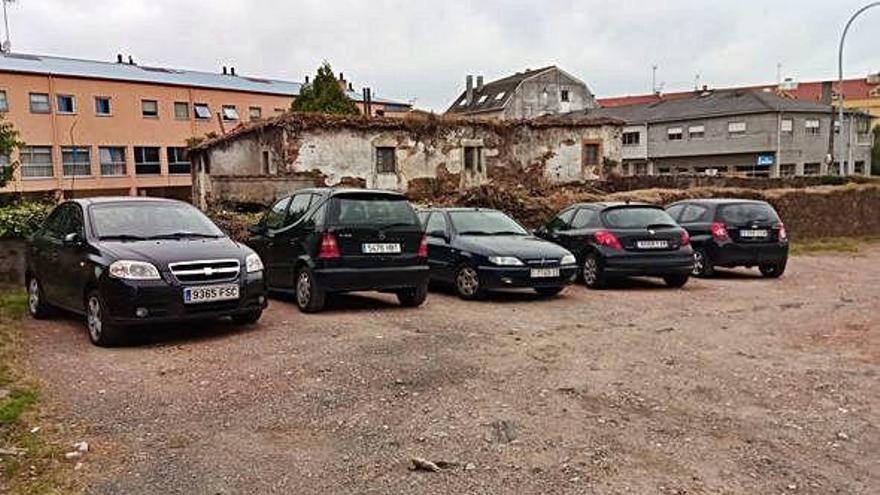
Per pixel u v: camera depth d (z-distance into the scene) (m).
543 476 4.10
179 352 6.97
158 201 8.87
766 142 49.41
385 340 7.47
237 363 6.50
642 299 10.80
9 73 41.28
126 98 46.44
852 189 23.33
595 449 4.50
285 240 9.71
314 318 8.85
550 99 61.78
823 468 4.25
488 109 61.50
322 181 20.05
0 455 4.39
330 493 3.90
